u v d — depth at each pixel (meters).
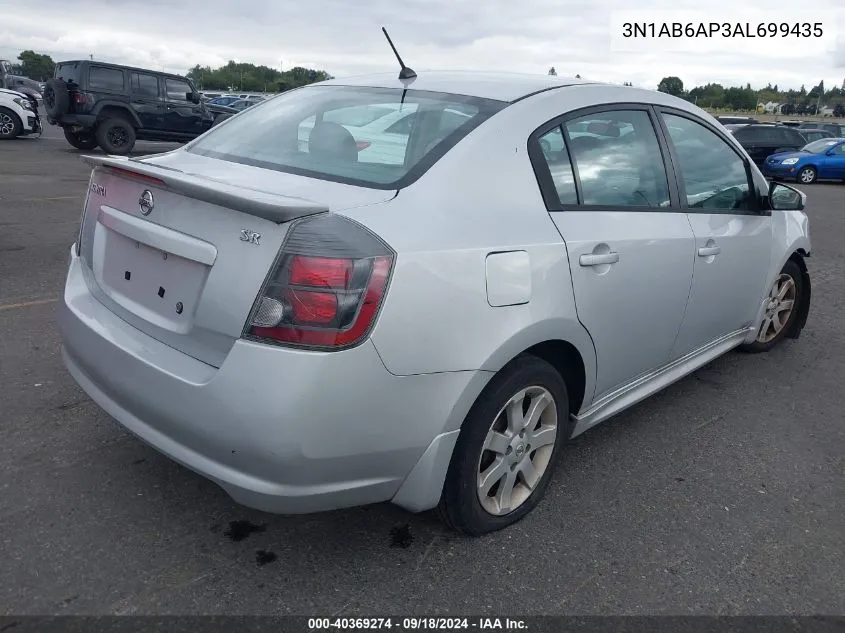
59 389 3.81
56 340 4.50
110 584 2.41
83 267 2.95
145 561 2.54
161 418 2.32
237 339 2.16
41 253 6.71
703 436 3.80
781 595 2.57
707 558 2.75
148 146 20.17
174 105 16.83
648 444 3.68
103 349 2.54
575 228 2.81
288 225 2.13
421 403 2.30
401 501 2.44
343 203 2.31
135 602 2.34
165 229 2.40
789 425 4.00
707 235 3.63
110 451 3.23
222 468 2.21
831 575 2.70
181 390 2.24
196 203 2.33
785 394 4.43
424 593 2.47
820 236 10.62
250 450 2.12
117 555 2.56
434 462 2.41
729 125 23.48
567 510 3.02
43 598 2.33
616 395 3.33
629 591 2.54
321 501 2.24
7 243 7.03
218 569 2.52
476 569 2.60
